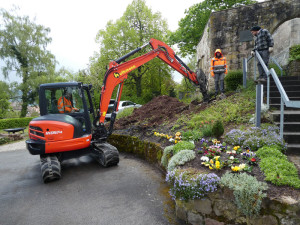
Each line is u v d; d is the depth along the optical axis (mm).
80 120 5410
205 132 4742
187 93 15188
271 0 9258
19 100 24703
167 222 2854
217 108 6352
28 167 6070
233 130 4328
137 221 2900
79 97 5414
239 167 2861
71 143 4910
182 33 22250
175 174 3049
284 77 6418
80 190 4125
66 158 5414
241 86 7492
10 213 3320
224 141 4219
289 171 2658
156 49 6754
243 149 3711
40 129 4719
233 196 2457
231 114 5457
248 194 2305
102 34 24891
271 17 9320
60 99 5266
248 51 9672
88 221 2959
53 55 25953
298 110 4871
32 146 4746
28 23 24562
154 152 5438
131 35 23781
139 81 26391
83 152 5613
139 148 6398
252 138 3748
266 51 5902
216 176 2711
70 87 5301
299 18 9031
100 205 3441
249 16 9602
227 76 8523
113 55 24172
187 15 21547
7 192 4215
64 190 4172
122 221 2914
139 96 26406
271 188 2398
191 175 2889
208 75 10938
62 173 5270
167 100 11047
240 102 6180
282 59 9500
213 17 10133
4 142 11023
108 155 5379
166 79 29094
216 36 10148
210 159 3416
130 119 9430
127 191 3953
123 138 7309
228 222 2506
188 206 2793
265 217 2248
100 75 22203
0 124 17438
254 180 2521
